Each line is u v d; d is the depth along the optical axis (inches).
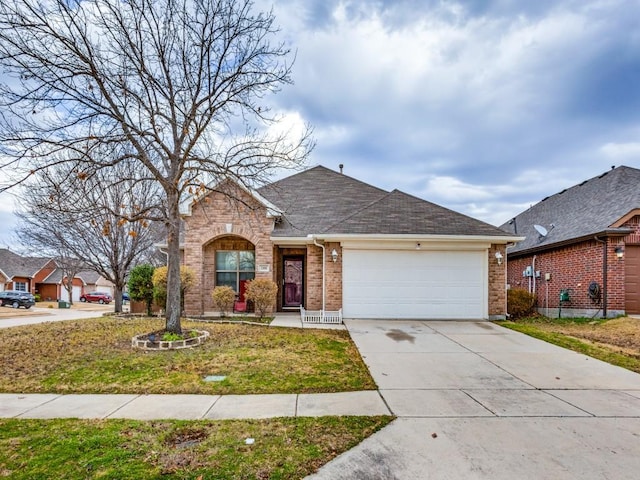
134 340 338.6
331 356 304.7
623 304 489.1
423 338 381.1
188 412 188.4
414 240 504.1
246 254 580.1
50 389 225.6
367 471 134.1
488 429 171.0
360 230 508.4
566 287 576.4
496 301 509.0
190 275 517.7
